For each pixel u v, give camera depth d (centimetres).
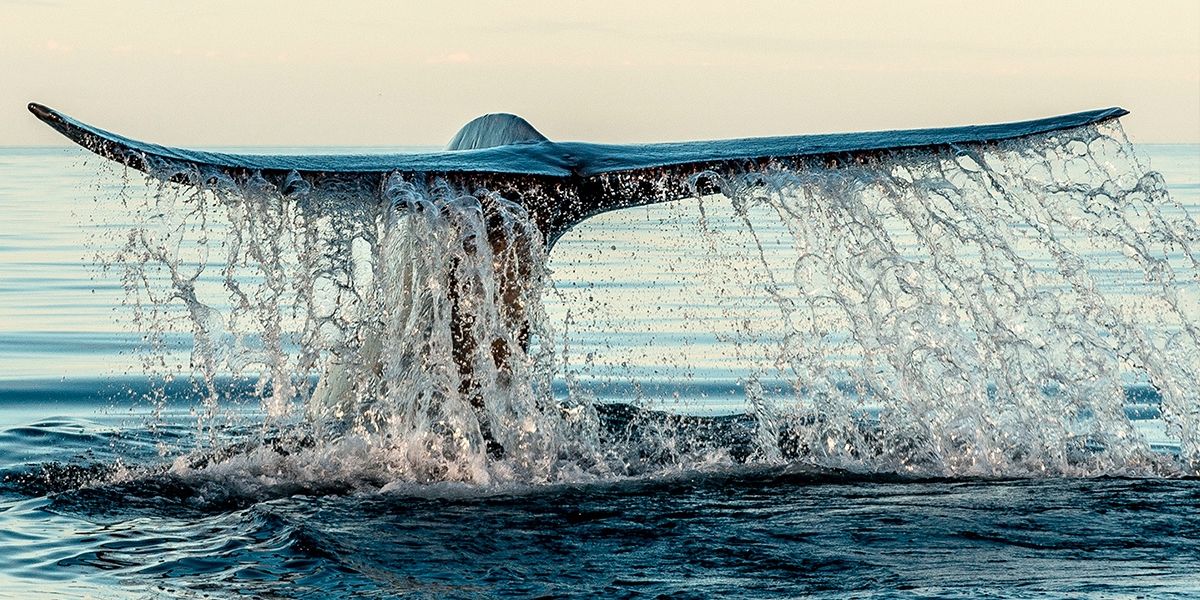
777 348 2395
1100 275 3203
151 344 2416
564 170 1363
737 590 908
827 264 1526
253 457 1341
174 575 967
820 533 1048
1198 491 1192
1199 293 2920
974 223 1491
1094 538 1028
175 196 1273
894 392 1616
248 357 1816
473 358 1399
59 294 2994
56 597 926
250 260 3456
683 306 2877
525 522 1084
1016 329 1593
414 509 1125
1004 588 899
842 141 1403
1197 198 5753
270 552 1001
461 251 1353
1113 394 1541
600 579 934
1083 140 1394
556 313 2798
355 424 1430
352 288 1333
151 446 1559
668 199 1366
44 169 9994
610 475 1304
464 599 895
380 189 1287
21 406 1914
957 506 1136
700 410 1936
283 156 1297
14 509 1165
